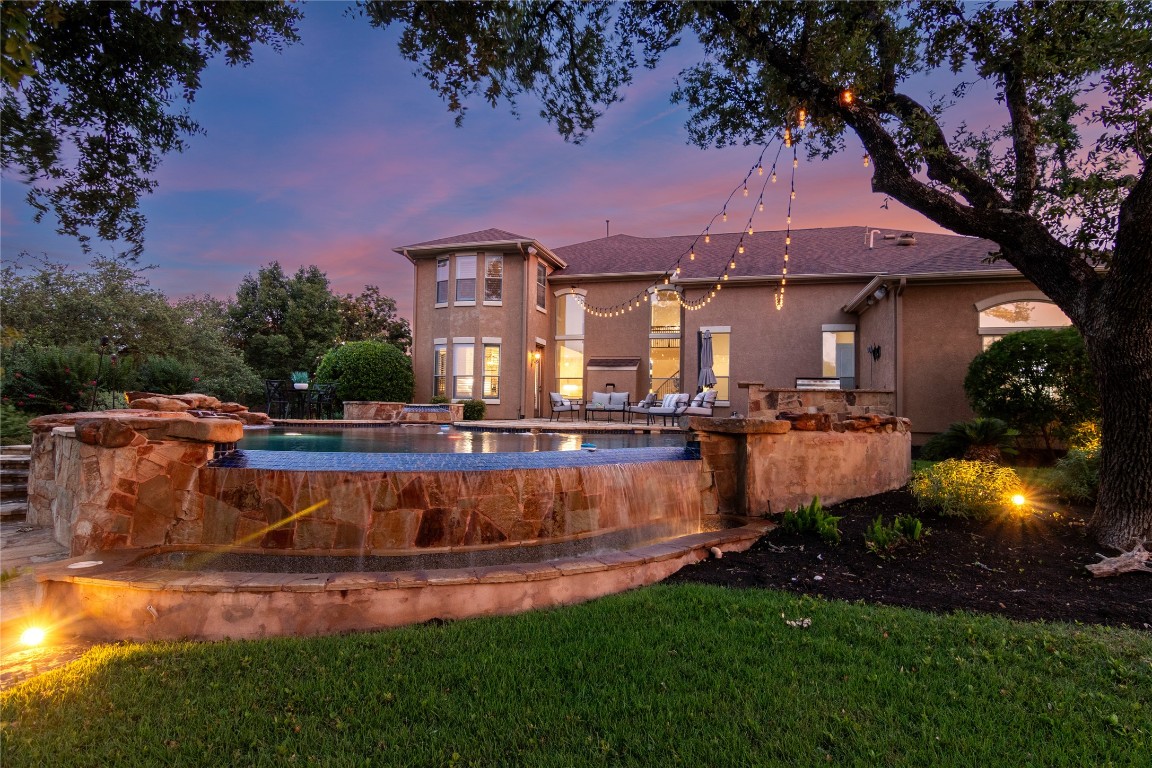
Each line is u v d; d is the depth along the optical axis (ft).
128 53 15.16
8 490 21.67
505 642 10.35
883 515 19.12
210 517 14.46
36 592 11.58
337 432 34.09
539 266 65.10
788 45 21.09
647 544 17.07
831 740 7.34
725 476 20.59
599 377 64.95
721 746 7.19
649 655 9.78
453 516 14.88
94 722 7.74
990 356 35.47
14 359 37.96
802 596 12.84
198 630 10.77
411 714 7.98
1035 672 9.12
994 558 15.15
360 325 118.52
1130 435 15.33
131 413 18.67
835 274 53.98
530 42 18.42
